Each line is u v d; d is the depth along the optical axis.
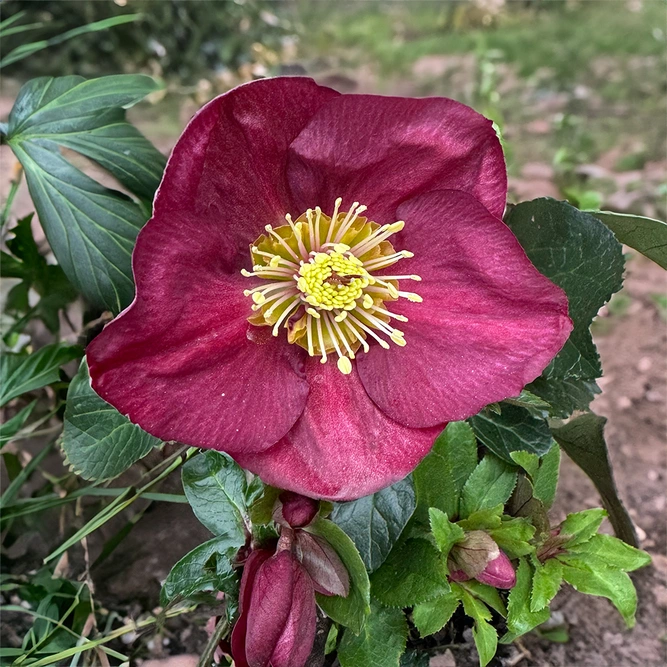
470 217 0.10
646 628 0.16
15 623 0.16
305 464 0.10
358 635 0.11
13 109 0.13
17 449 0.18
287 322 0.10
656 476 0.20
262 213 0.10
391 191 0.10
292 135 0.09
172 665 0.15
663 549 0.18
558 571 0.12
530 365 0.10
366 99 0.09
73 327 0.17
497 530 0.11
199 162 0.09
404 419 0.10
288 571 0.09
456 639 0.14
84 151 0.13
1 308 0.19
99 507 0.16
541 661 0.15
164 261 0.08
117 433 0.12
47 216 0.12
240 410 0.09
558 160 0.30
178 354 0.09
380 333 0.10
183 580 0.11
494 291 0.10
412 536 0.11
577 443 0.13
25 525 0.17
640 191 0.30
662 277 0.28
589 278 0.11
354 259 0.10
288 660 0.09
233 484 0.11
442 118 0.09
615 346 0.25
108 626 0.15
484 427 0.12
